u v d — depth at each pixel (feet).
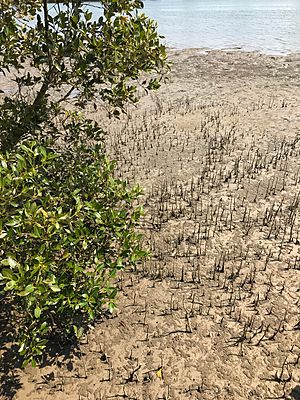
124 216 14.07
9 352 14.58
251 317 16.01
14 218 10.61
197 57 66.59
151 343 15.08
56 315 15.01
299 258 19.17
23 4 15.89
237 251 19.79
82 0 14.26
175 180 26.71
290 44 77.36
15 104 16.72
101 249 13.66
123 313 16.38
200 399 13.08
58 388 13.52
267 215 22.54
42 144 17.03
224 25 114.32
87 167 16.31
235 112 39.04
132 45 14.69
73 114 19.02
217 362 14.29
